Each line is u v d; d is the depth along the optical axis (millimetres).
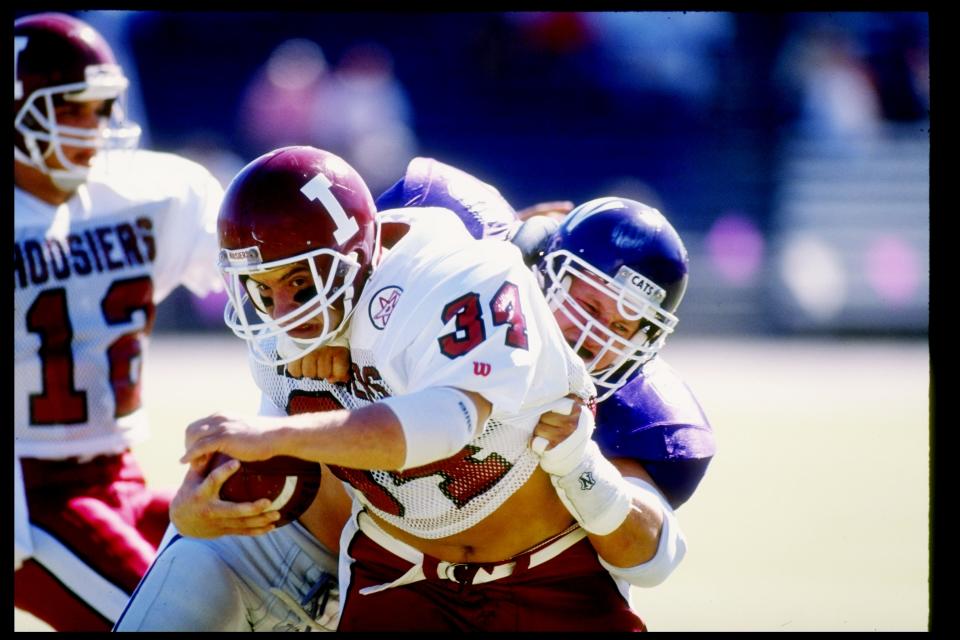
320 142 35375
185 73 35312
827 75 35688
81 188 13602
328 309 8938
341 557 10352
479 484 9133
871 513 19016
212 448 7957
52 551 12852
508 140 35906
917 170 35469
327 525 10773
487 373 8203
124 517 13578
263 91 35312
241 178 8852
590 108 35875
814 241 35375
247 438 7922
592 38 35719
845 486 20562
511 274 8602
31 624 14500
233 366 29422
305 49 35531
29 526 12836
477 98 35844
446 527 9398
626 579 9820
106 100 13312
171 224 14125
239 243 8734
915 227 35344
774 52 35656
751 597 15078
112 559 12891
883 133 35688
